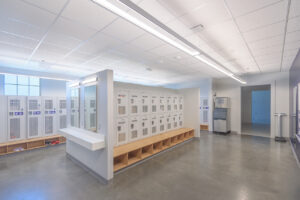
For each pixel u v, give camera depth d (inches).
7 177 119.0
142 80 321.4
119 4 71.0
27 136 187.8
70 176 120.0
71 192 98.1
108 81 110.2
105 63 182.7
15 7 74.1
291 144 202.2
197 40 115.0
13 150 172.2
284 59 167.5
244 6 74.7
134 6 57.3
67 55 151.1
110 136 110.2
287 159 151.4
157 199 90.3
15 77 268.1
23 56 152.6
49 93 273.3
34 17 83.7
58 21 88.3
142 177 116.8
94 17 84.5
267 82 249.6
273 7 75.2
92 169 123.4
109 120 109.8
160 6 75.2
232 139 239.0
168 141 182.7
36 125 194.7
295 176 116.3
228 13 80.9
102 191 98.8
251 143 214.7
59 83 284.4
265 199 89.1
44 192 98.5
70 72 231.3
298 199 88.7
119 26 95.0
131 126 154.9
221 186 103.5
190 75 263.4
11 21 87.4
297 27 95.0
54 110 211.0
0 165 142.3
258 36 108.7
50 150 187.6
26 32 101.6
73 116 164.1
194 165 138.6
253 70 224.1
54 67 199.2
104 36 109.1
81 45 125.6
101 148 112.2
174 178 115.0
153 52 143.9
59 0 69.6
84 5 73.4
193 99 241.0
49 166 139.4
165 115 204.8
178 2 72.0
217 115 279.6
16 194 96.8
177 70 223.1
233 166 135.6
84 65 191.0
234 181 109.8
